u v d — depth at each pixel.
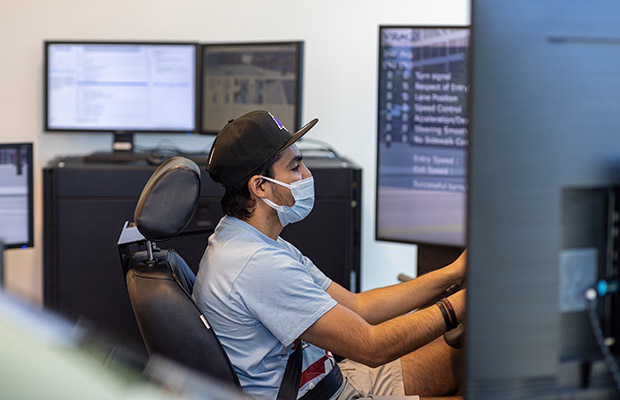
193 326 1.55
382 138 2.71
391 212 2.74
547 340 0.75
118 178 3.05
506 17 0.71
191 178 1.54
